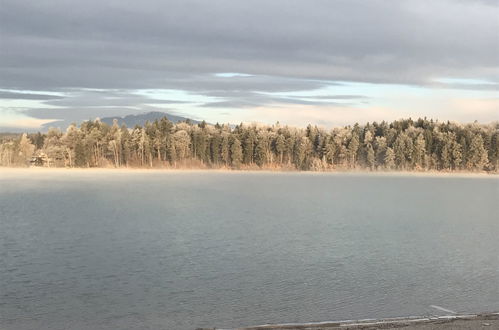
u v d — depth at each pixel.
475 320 20.09
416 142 192.75
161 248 40.66
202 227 53.69
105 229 51.66
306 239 46.09
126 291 27.88
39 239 45.19
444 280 30.89
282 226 55.12
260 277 31.05
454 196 104.56
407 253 39.72
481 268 34.41
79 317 23.64
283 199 92.50
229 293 27.58
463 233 51.84
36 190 106.38
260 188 120.44
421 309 24.95
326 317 23.70
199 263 34.88
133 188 114.19
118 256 37.31
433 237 48.78
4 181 134.38
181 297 26.66
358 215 67.94
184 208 74.25
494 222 61.97
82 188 112.56
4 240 44.56
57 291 27.81
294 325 19.69
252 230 51.72
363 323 20.27
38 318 23.59
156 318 23.55
